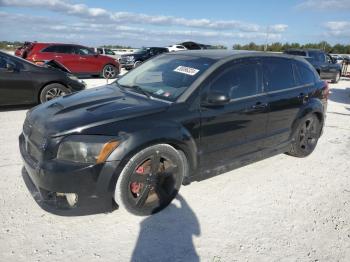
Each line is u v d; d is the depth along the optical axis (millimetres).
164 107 3295
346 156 5258
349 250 2885
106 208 3023
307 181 4242
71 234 2908
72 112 3174
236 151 3941
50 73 7746
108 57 16375
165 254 2717
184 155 3402
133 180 3053
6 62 7184
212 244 2867
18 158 4504
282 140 4613
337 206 3631
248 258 2717
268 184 4090
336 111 9172
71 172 2779
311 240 2996
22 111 7422
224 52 4234
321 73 16625
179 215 3283
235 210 3428
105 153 2842
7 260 2553
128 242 2844
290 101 4512
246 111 3889
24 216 3127
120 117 3033
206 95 3525
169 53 4578
